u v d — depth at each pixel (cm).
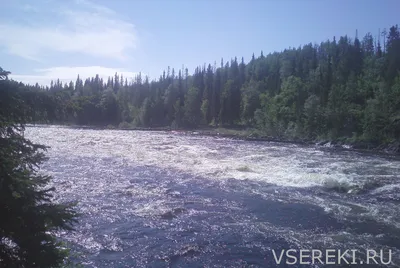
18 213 512
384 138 4284
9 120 534
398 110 4569
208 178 1934
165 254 921
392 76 5925
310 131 5566
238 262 875
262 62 12838
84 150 3192
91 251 931
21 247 512
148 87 10756
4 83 521
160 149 3419
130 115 8825
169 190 1642
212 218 1223
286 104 6919
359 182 1781
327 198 1504
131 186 1717
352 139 4538
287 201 1452
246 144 4362
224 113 8112
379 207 1353
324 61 9769
